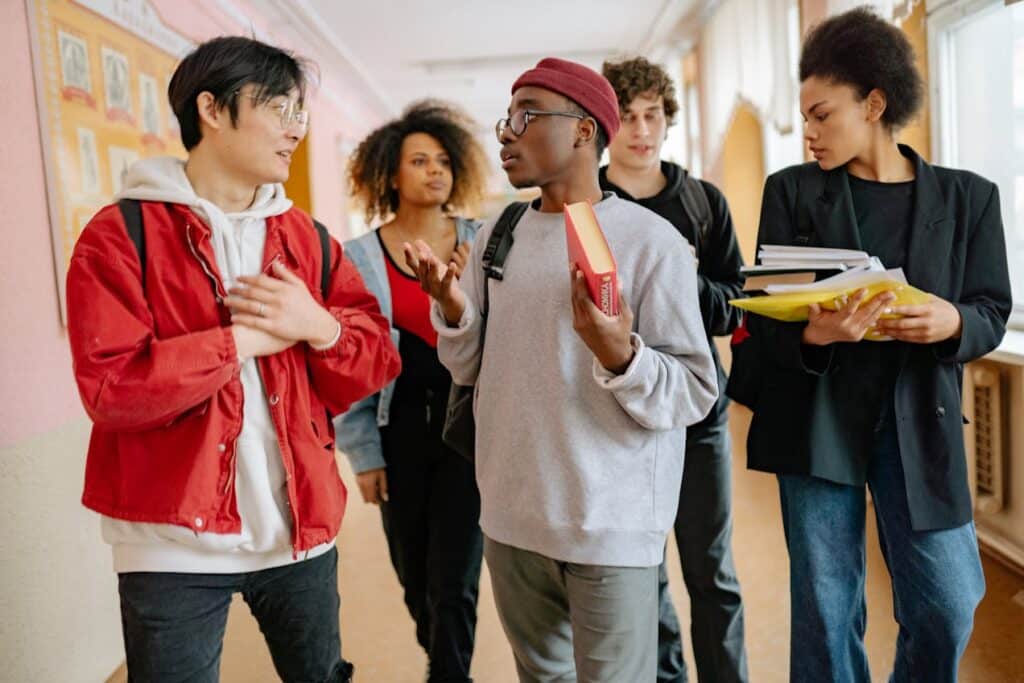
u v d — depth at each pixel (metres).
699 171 6.33
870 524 3.08
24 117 2.08
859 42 1.33
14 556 1.88
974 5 2.65
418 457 1.79
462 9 5.52
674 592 2.61
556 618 1.32
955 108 2.90
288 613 1.32
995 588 2.44
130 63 2.79
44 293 2.12
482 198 2.07
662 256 1.19
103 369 1.09
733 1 5.07
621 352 1.07
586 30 6.25
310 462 1.27
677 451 1.24
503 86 8.46
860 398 1.39
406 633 2.44
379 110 9.58
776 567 2.75
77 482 2.22
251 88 1.21
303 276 1.33
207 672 1.24
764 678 2.03
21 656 1.88
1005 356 2.40
